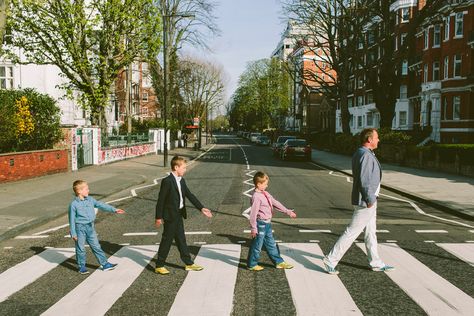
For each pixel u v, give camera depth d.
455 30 35.34
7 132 17.56
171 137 46.03
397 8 47.09
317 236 8.47
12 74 30.23
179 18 36.97
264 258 6.98
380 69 33.28
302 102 87.75
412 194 13.84
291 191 15.41
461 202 12.16
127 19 24.73
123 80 48.69
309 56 84.56
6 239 8.56
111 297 5.35
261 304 5.05
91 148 24.67
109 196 14.55
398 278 5.95
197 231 9.00
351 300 5.16
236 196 14.23
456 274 6.11
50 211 11.05
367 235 6.29
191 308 4.96
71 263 6.87
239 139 97.88
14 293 5.54
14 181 16.75
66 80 31.23
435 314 4.76
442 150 21.77
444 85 36.28
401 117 48.78
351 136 37.66
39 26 24.12
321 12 37.38
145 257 7.11
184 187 6.43
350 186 17.05
